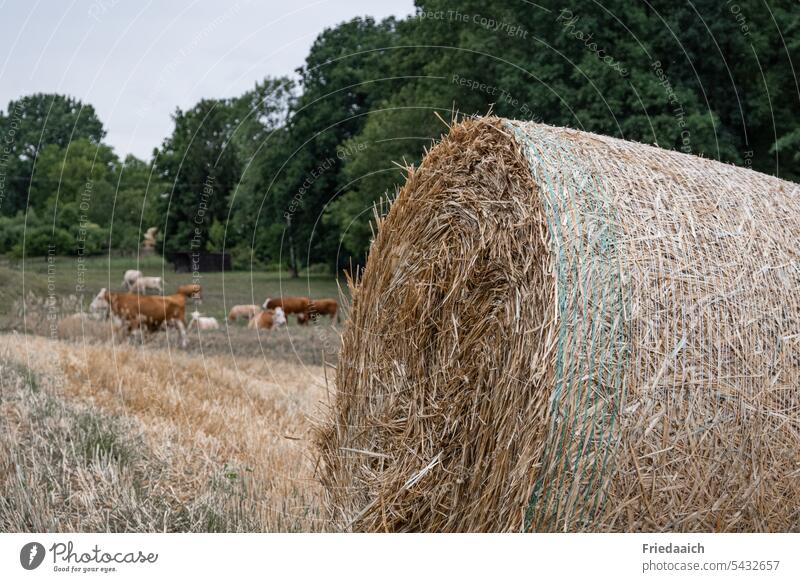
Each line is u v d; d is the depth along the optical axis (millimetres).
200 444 6438
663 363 3561
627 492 3527
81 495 5156
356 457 5051
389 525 4508
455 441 4164
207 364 10625
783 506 3762
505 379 3785
